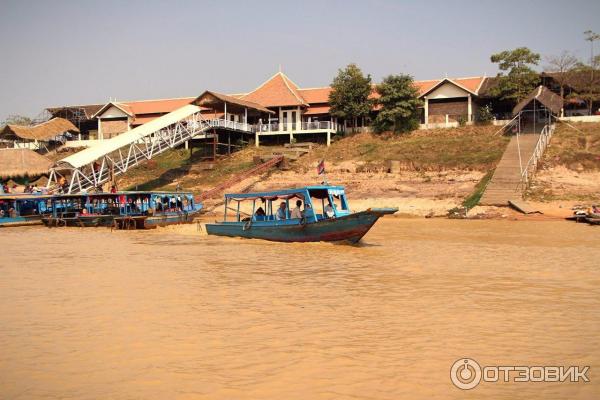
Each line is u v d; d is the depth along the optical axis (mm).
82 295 13438
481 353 9258
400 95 55062
